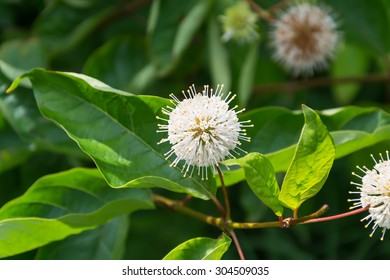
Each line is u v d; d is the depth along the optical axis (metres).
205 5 5.39
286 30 5.68
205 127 3.44
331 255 5.88
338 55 6.21
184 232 5.64
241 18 5.40
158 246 5.59
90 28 5.72
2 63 4.69
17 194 5.37
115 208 3.92
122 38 5.57
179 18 5.39
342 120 4.09
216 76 5.45
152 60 5.38
